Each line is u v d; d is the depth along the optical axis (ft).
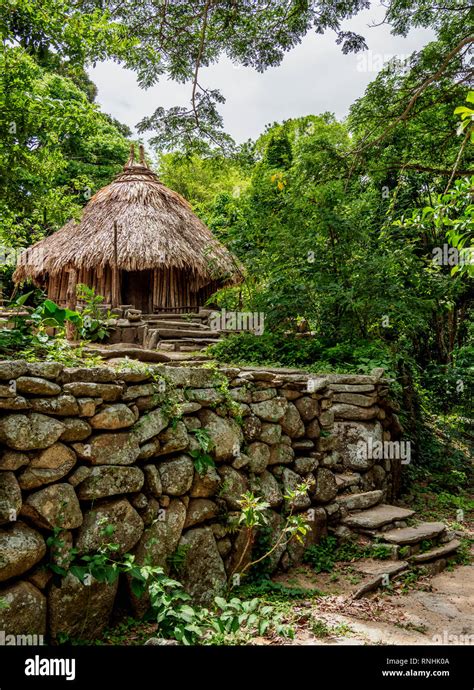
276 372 23.70
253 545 15.69
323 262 28.32
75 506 11.05
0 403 10.19
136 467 12.46
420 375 35.22
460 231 14.52
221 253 40.47
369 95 35.01
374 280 27.40
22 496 10.41
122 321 32.65
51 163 24.39
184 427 14.03
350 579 16.30
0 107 21.04
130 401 12.76
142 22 27.02
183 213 44.06
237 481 15.44
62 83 53.47
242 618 10.71
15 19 20.17
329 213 27.94
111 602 11.51
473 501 26.86
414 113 35.27
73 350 15.57
